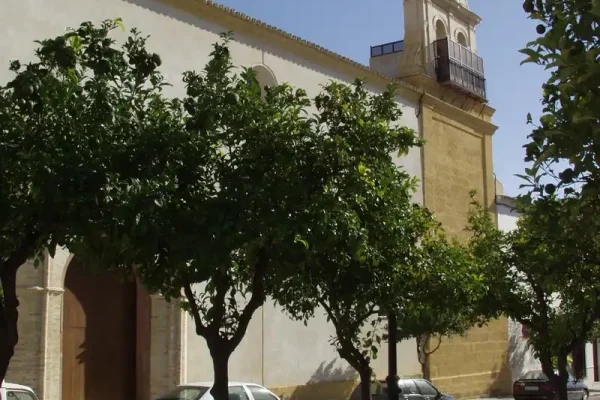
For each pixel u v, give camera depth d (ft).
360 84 31.35
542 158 20.01
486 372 96.89
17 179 23.76
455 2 99.60
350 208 29.50
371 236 32.04
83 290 54.75
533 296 51.13
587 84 18.37
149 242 23.09
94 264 27.48
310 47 71.67
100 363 55.06
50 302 48.75
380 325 76.43
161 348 55.93
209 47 62.18
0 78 47.85
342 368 72.49
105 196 22.34
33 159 23.00
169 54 58.75
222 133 27.86
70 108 24.56
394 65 98.53
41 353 47.80
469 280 43.50
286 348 66.59
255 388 47.06
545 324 48.65
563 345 48.26
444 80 93.20
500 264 50.01
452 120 95.09
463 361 92.22
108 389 55.36
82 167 22.91
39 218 22.85
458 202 94.43
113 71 26.02
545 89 21.72
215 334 28.76
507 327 103.40
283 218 25.35
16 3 49.32
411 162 85.97
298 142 27.37
